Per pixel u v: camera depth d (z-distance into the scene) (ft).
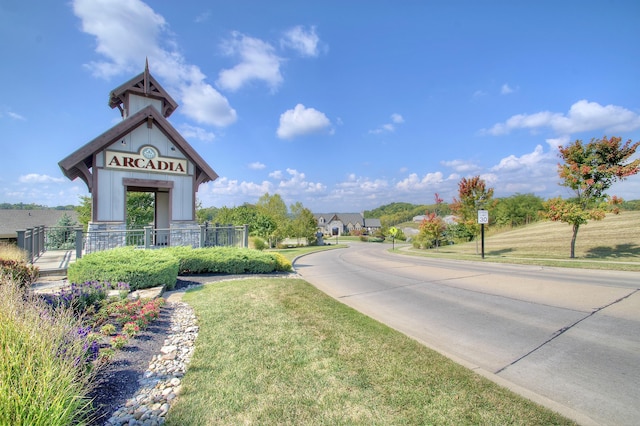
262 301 23.63
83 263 25.25
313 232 169.27
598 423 9.83
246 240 48.49
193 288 28.14
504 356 15.37
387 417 9.71
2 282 14.71
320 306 23.16
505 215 132.77
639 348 15.78
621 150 48.14
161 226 52.31
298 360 13.61
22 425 7.28
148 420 9.25
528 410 10.18
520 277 37.76
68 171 38.06
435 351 14.89
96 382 10.73
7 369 8.18
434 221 105.81
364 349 14.99
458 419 9.67
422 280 38.45
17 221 107.24
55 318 12.09
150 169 41.91
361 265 59.62
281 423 9.30
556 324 19.83
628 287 29.30
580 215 50.31
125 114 46.03
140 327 16.49
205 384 11.37
